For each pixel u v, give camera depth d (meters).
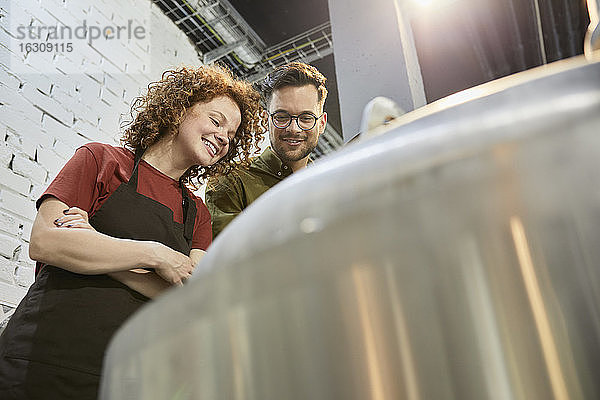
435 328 0.17
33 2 2.28
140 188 1.13
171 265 1.02
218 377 0.19
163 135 1.22
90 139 2.34
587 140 0.17
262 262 0.19
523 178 0.17
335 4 2.22
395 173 0.19
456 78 2.84
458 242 0.17
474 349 0.17
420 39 2.77
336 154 0.22
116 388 0.23
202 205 1.29
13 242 1.90
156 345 0.21
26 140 2.05
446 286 0.17
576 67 0.19
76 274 0.98
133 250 1.00
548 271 0.17
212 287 0.20
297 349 0.18
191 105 1.23
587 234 0.16
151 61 2.87
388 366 0.17
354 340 0.18
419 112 0.23
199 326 0.20
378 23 2.12
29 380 0.88
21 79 2.12
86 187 1.06
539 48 2.59
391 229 0.18
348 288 0.18
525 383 0.17
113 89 2.55
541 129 0.17
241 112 1.34
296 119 1.61
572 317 0.16
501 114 0.18
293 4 3.16
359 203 0.19
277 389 0.18
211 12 3.14
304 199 0.20
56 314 0.93
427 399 0.17
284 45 3.45
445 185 0.18
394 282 0.18
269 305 0.19
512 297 0.17
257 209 0.22
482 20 2.62
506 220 0.17
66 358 0.91
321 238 0.19
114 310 0.98
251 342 0.19
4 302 1.81
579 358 0.16
